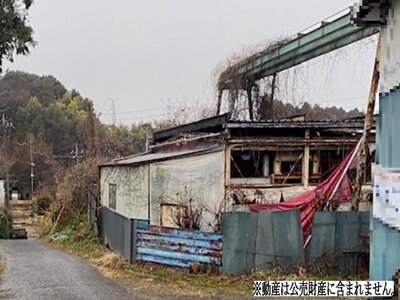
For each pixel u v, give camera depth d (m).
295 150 12.66
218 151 11.90
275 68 19.19
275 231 8.73
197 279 8.84
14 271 10.64
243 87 20.84
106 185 17.45
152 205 12.91
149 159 13.61
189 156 12.28
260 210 9.64
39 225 28.75
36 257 13.30
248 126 11.66
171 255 9.96
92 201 19.02
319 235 8.69
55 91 60.91
